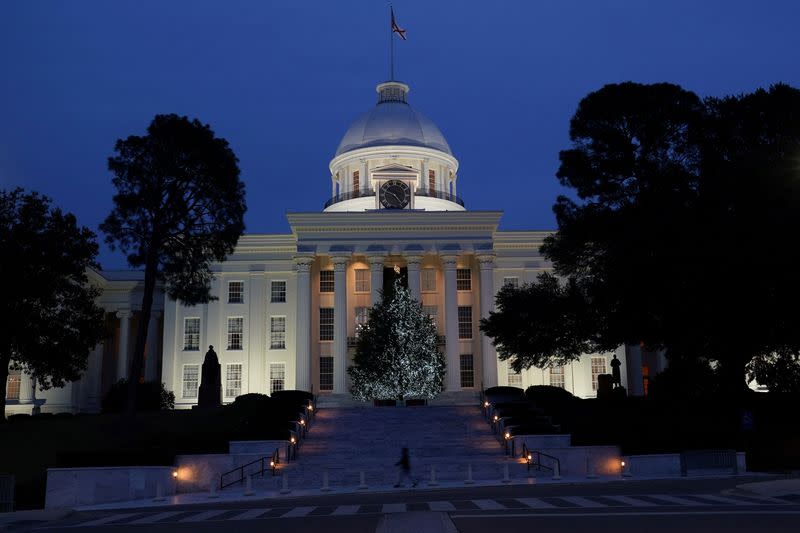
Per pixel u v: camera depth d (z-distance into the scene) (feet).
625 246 141.49
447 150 280.31
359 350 195.62
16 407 223.30
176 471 117.50
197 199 154.10
